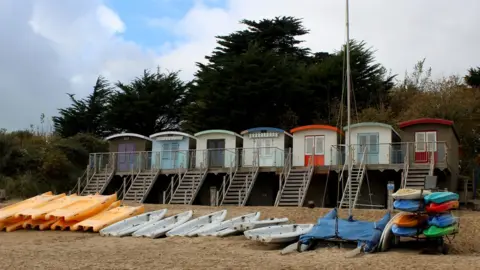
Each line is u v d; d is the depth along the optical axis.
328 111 44.22
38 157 39.16
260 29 49.66
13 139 40.88
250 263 13.58
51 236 20.03
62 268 13.09
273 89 41.50
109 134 52.62
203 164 33.25
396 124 38.66
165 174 33.44
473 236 17.88
